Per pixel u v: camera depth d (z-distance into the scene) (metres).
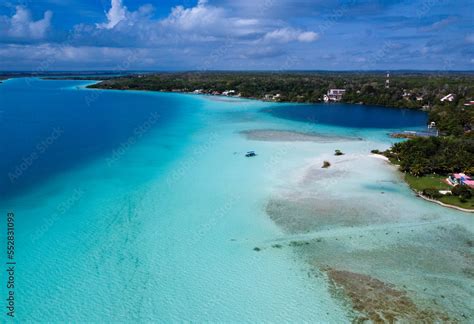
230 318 25.31
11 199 42.81
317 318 25.22
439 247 34.00
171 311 25.84
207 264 30.98
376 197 45.19
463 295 27.44
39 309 25.69
